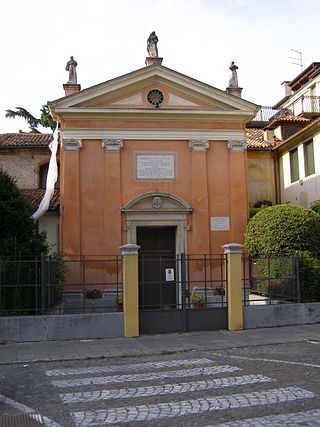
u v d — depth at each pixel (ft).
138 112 63.41
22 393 26.53
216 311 47.85
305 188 75.61
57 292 48.47
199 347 39.88
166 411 22.13
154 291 48.29
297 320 49.65
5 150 80.38
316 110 99.14
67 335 44.34
